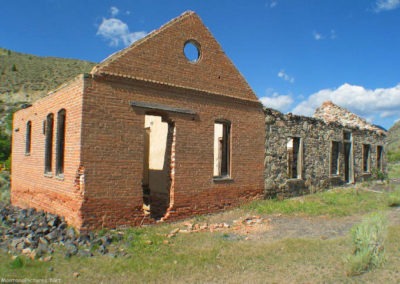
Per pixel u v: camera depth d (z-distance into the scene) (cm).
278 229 1048
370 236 727
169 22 1179
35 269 698
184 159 1182
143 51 1090
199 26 1269
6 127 3741
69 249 810
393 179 2634
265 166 1505
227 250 835
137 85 1063
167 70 1150
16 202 1496
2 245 845
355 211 1309
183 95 1188
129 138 1038
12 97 5538
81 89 955
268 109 1523
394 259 721
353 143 2180
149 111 1125
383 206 1391
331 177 1927
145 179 1584
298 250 813
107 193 983
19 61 7762
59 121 1116
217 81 1309
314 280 636
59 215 1052
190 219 1180
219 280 652
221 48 1336
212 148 1274
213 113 1285
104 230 956
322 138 1875
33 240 856
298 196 1672
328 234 980
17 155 1527
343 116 2466
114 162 1002
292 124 1667
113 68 1012
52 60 8444
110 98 1002
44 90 6072
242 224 1112
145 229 1018
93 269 707
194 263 741
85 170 941
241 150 1395
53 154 1135
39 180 1241
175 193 1152
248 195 1420
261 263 739
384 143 2594
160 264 736
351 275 653
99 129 975
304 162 1734
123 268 711
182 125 1180
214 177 1305
